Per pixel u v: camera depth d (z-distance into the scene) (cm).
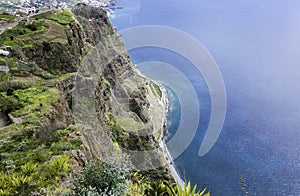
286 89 8000
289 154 5594
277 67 9388
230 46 11050
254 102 7369
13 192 1078
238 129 6312
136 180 1314
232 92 7850
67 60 4206
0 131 1744
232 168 5206
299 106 7125
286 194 4716
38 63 3975
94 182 944
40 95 2400
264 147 5791
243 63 9594
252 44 11319
